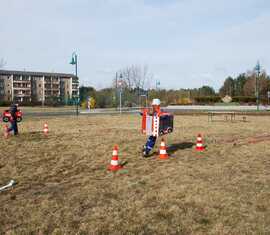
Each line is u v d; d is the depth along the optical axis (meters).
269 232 4.49
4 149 11.69
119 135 15.97
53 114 39.09
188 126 21.19
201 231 4.55
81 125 22.27
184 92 82.81
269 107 56.06
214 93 97.50
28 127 20.78
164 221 4.92
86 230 4.62
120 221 4.93
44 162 9.35
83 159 9.77
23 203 5.78
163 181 7.09
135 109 56.97
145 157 10.03
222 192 6.24
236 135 15.97
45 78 118.12
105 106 67.00
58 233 4.52
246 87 84.44
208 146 12.30
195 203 5.67
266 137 14.98
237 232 4.50
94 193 6.31
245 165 8.72
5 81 108.88
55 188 6.71
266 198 5.88
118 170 8.27
